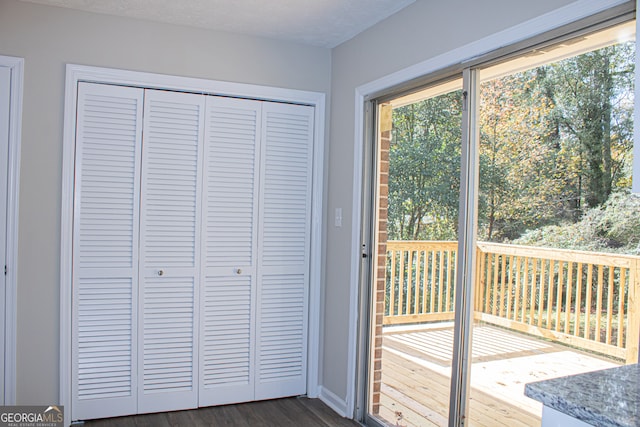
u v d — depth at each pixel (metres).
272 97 3.44
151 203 3.17
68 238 2.98
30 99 2.89
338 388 3.36
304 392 3.59
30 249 2.91
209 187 3.30
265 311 3.46
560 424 1.16
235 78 3.33
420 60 2.66
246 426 3.02
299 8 2.87
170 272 3.21
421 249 2.72
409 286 2.82
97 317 3.06
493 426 2.19
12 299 2.87
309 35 3.33
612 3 1.70
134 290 3.14
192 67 3.23
